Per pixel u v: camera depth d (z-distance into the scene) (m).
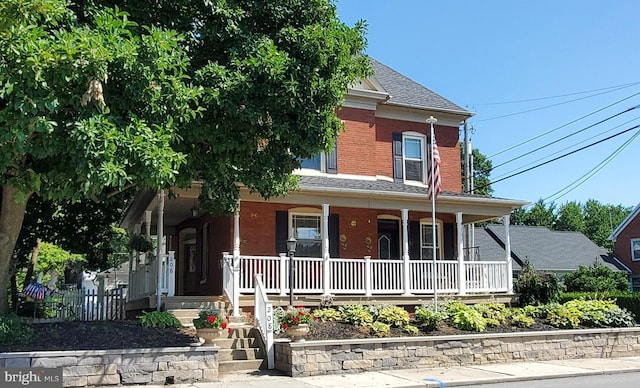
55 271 28.48
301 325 12.55
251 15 11.95
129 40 9.70
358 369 12.36
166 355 10.94
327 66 11.45
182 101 9.98
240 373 12.03
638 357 15.62
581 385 11.32
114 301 18.23
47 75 8.74
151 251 17.52
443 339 13.45
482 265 19.47
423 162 22.08
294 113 11.21
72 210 19.39
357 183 19.80
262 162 12.27
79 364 10.29
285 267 16.81
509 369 13.04
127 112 9.87
